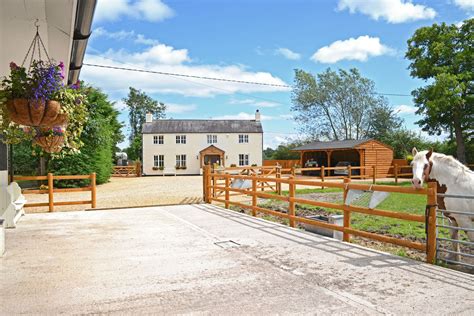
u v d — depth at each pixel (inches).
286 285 152.0
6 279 162.7
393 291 143.6
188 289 148.6
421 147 1352.1
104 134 809.5
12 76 164.2
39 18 159.2
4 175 308.0
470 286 148.8
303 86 1731.1
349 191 234.8
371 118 1675.7
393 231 293.9
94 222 316.2
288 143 1841.8
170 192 636.1
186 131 1427.2
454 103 883.4
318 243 230.1
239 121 1528.1
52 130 200.8
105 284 155.3
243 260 191.3
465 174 187.6
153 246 225.0
